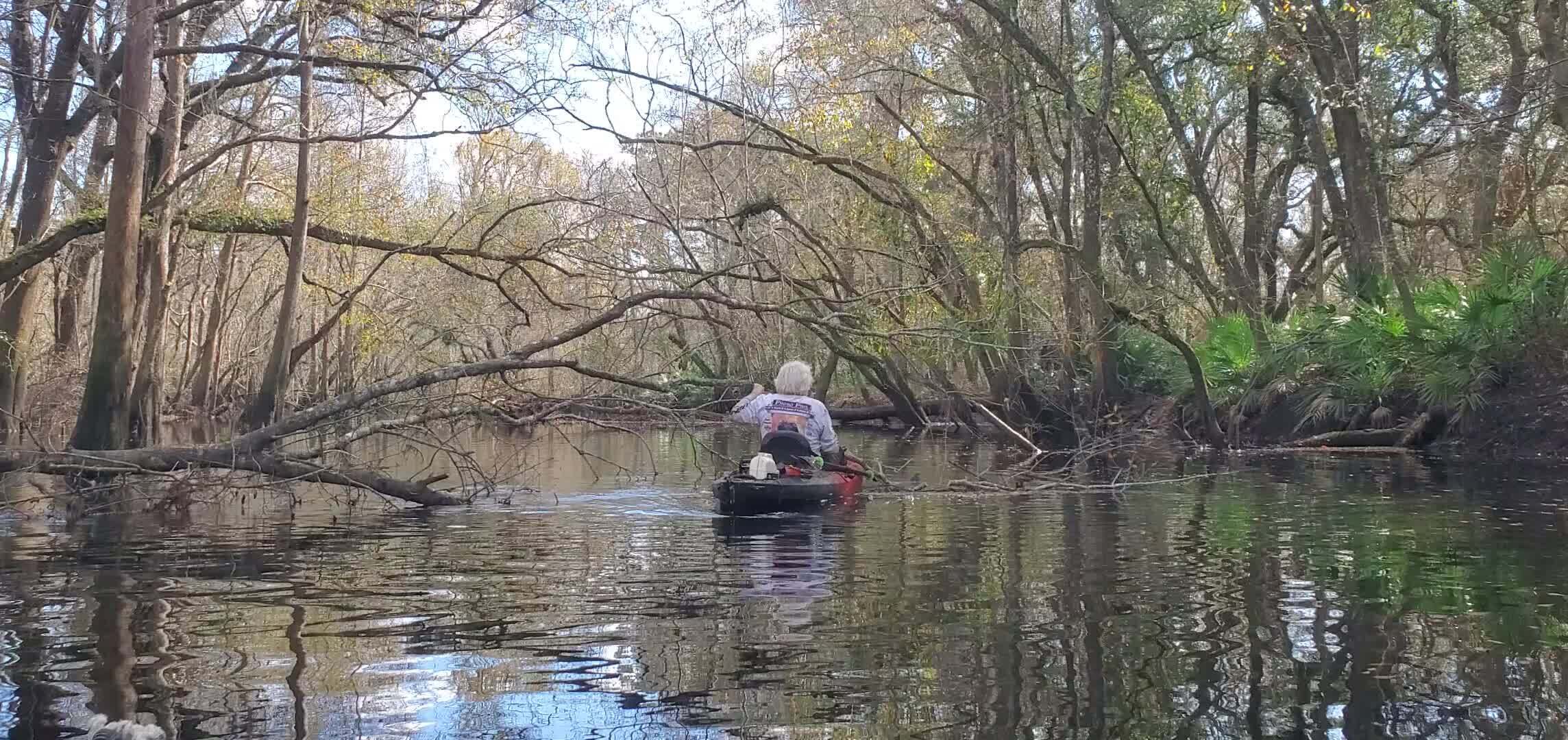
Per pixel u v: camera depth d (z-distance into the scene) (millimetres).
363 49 12141
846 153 16000
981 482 10164
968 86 18953
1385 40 18312
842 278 13578
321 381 25281
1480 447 13438
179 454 8320
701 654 3996
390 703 3418
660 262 13297
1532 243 14617
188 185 15750
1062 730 3152
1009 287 16125
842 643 4133
